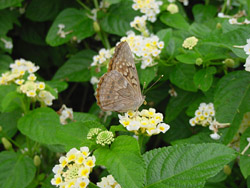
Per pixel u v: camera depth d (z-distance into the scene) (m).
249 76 0.17
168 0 0.24
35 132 0.19
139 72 0.20
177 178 0.12
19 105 0.21
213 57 0.18
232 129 0.16
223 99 0.17
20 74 0.21
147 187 0.12
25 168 0.20
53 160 0.23
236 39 0.17
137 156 0.12
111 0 0.23
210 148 0.12
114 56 0.15
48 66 0.33
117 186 0.13
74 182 0.11
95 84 0.23
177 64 0.20
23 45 0.32
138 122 0.13
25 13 0.31
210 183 0.18
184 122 0.22
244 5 0.23
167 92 0.23
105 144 0.12
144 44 0.19
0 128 0.21
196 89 0.19
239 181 0.20
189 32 0.22
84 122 0.14
